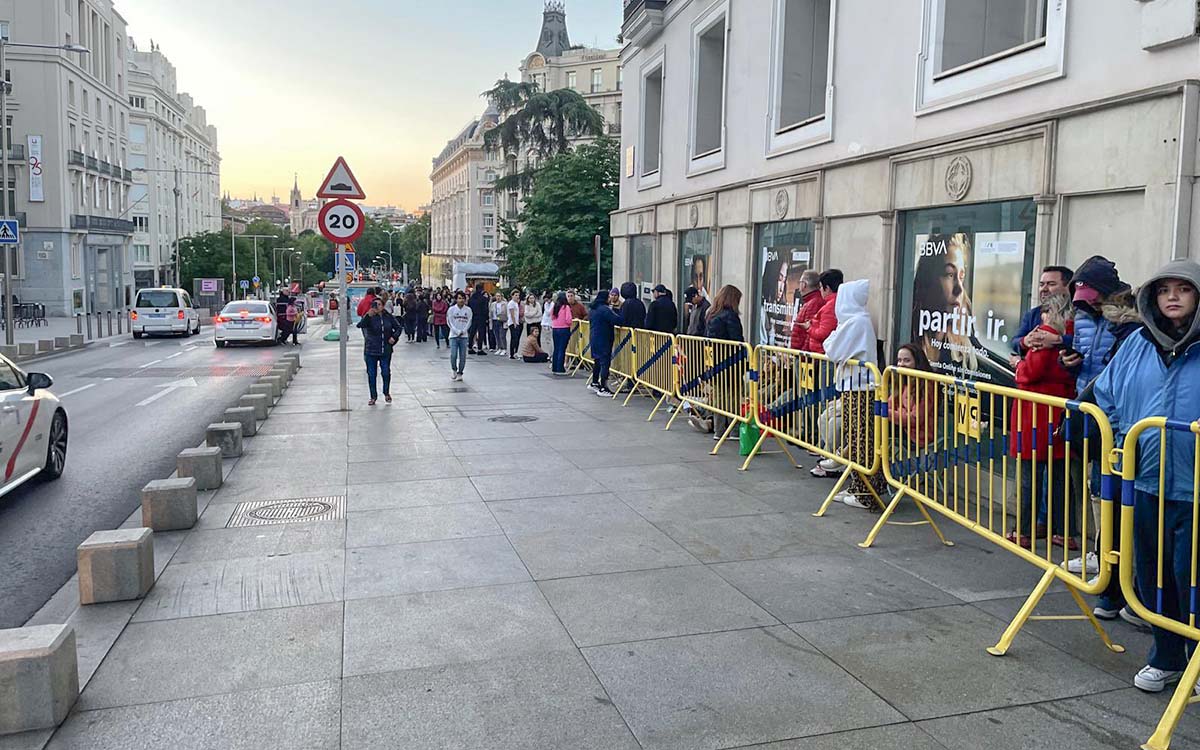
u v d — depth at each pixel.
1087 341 5.36
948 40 9.38
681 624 4.82
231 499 7.56
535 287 31.58
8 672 3.68
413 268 164.75
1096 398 4.32
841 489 7.83
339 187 12.80
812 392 7.88
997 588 5.38
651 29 18.91
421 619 4.89
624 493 7.75
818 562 5.86
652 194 19.77
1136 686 4.06
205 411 14.27
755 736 3.65
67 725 3.76
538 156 39.06
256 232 134.12
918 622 4.85
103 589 5.14
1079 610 5.01
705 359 10.39
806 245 12.32
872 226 10.55
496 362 21.89
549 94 37.94
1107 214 7.04
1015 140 7.96
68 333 39.34
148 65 100.94
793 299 12.66
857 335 7.17
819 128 11.92
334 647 4.52
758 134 14.03
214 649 4.50
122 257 74.38
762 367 8.80
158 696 4.02
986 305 8.51
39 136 59.81
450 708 3.89
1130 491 3.86
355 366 21.00
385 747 3.58
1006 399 5.22
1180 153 6.20
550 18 82.31
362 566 5.78
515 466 8.89
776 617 4.91
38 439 8.53
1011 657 4.40
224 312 28.86
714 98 16.94
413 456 9.42
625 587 5.39
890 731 3.69
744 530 6.60
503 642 4.58
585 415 12.45
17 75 59.22
